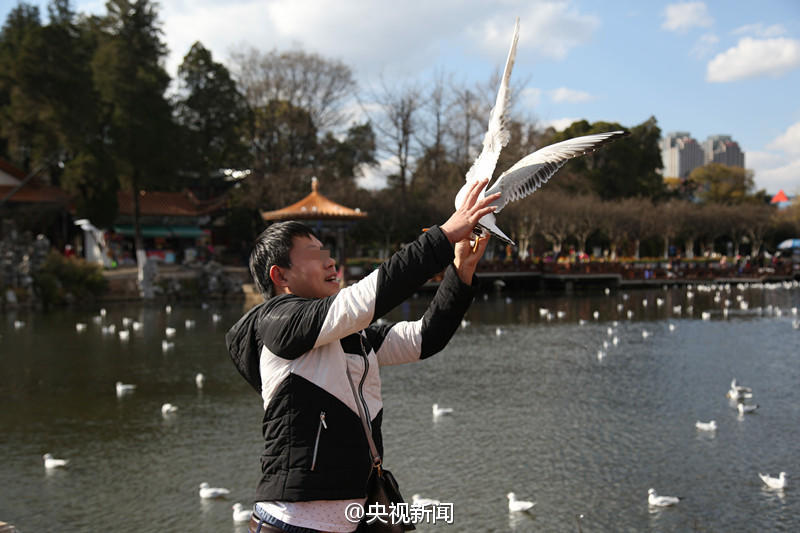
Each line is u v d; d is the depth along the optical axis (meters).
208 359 28.17
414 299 55.62
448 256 3.12
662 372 24.84
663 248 96.06
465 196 3.32
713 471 14.14
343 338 3.45
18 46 55.97
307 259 3.54
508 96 3.42
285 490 3.18
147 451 15.92
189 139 58.50
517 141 60.38
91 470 14.66
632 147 90.69
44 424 18.36
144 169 54.06
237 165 67.75
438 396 20.98
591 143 3.28
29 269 48.03
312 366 3.27
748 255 103.25
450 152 68.81
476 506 12.44
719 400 20.34
